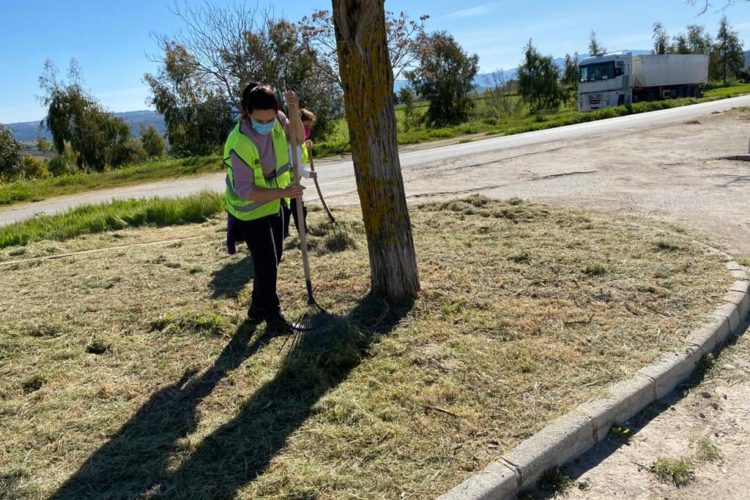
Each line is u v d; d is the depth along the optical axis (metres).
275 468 2.77
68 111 33.09
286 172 4.16
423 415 3.14
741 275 4.81
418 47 27.70
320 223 7.29
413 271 4.62
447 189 10.28
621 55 35.56
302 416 3.18
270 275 4.17
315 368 3.57
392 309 4.47
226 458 2.86
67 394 3.52
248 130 3.86
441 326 4.16
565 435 2.89
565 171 11.29
